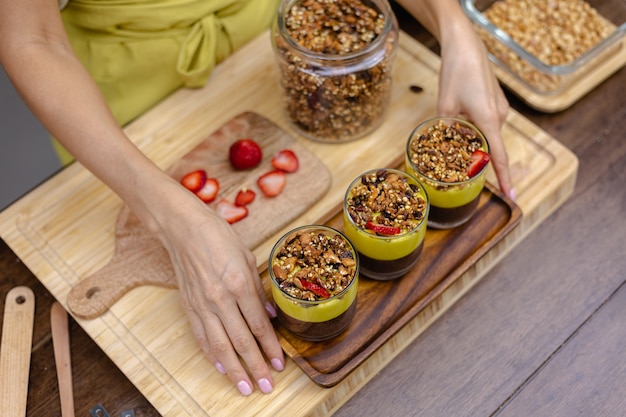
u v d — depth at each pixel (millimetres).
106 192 1047
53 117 919
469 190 934
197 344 938
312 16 1034
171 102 1114
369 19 1028
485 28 1146
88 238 1015
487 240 980
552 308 969
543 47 1161
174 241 893
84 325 954
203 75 1109
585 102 1132
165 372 925
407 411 915
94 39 1092
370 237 892
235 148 1035
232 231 901
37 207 1039
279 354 902
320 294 855
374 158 1059
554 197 1032
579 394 914
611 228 1023
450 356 945
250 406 899
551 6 1194
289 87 1040
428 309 952
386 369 941
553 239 1021
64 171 1063
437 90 1113
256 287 910
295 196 1021
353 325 925
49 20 950
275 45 1033
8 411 923
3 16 932
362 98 1029
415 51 1146
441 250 974
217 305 871
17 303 992
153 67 1121
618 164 1075
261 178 1028
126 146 916
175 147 1078
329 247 884
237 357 899
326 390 901
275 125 1079
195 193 1019
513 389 922
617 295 974
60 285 985
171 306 963
